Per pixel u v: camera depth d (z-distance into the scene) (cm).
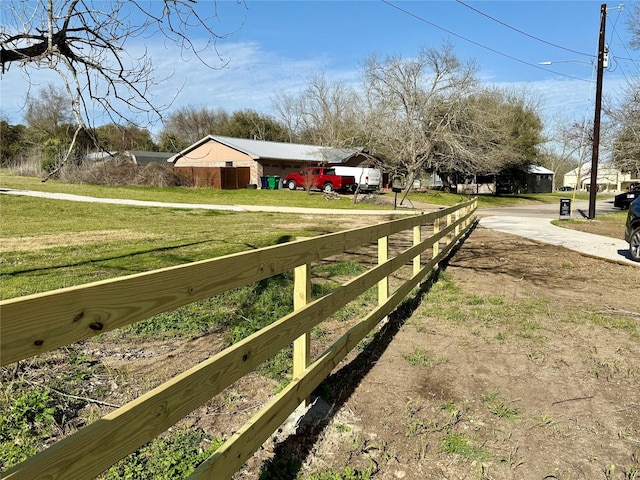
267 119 6184
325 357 311
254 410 304
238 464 205
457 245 1124
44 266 693
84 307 130
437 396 335
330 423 294
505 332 471
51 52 383
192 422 287
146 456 249
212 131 5919
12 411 277
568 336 461
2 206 1507
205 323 459
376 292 606
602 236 1332
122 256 789
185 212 1688
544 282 714
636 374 374
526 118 4469
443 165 3325
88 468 129
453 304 571
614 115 2436
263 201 2397
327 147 3781
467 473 251
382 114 2559
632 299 613
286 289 574
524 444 277
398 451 269
